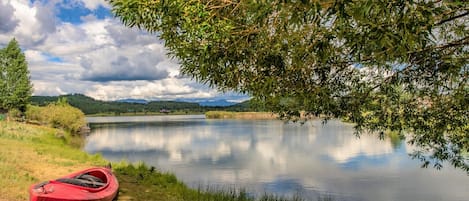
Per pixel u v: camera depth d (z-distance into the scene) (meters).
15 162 15.30
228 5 4.18
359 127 7.80
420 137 8.22
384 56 3.82
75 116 62.38
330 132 58.00
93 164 18.27
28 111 60.44
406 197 17.38
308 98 6.00
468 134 7.42
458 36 6.02
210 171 23.72
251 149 36.72
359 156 30.69
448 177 21.52
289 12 3.63
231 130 67.19
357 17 3.15
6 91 52.75
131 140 48.78
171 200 11.97
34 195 8.64
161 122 121.00
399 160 28.02
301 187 19.17
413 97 7.45
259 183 20.02
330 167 25.39
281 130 64.12
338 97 6.98
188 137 52.94
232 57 4.71
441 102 7.09
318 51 4.16
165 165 26.33
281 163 27.39
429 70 6.04
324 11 3.66
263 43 4.77
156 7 3.97
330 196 17.38
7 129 34.16
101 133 64.19
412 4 2.98
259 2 3.66
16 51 53.34
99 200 9.60
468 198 17.12
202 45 4.30
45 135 38.62
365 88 6.96
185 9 3.92
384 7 2.97
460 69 5.61
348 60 5.67
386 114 7.50
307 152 33.69
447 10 4.03
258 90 5.54
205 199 12.66
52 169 15.45
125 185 13.78
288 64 5.36
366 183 20.33
